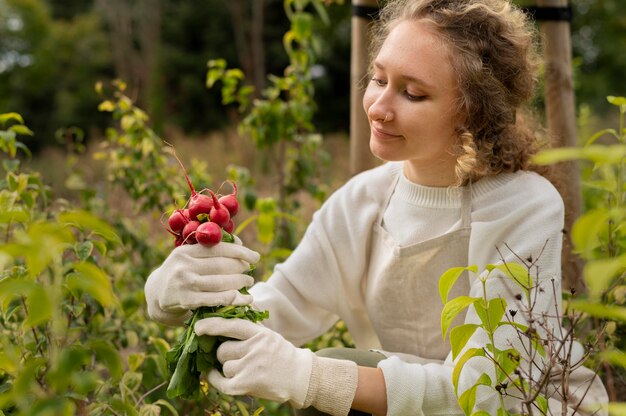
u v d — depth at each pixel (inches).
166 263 55.7
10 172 76.5
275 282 73.6
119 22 638.5
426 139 62.8
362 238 72.3
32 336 69.4
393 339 71.1
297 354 56.7
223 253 55.0
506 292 60.9
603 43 563.2
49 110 610.2
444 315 51.9
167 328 99.6
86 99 596.7
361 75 94.7
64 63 615.2
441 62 61.7
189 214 56.4
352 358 65.1
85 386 42.4
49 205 89.9
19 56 603.2
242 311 56.0
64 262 66.7
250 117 121.3
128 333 83.1
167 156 125.7
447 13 62.8
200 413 81.7
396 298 69.4
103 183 165.5
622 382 74.8
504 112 65.4
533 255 61.7
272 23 629.0
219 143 367.9
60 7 701.3
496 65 65.6
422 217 67.9
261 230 99.8
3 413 58.2
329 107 589.9
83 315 76.9
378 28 81.0
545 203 63.6
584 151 31.7
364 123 95.1
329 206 75.4
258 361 53.9
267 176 260.8
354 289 74.2
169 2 651.5
